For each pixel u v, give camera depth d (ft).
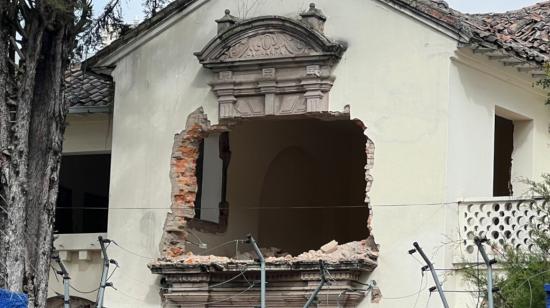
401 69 80.33
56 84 80.89
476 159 81.25
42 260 80.02
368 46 81.46
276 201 100.12
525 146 87.51
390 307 78.74
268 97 83.66
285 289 81.10
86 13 81.51
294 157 101.81
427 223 78.38
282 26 82.94
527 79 85.10
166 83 88.17
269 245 98.63
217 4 86.84
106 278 76.95
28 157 80.07
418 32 79.97
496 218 77.46
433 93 79.20
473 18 85.71
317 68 82.07
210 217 92.38
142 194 88.12
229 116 85.10
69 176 99.50
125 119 89.35
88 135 96.27
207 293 83.46
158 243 86.99
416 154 79.25
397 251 79.05
